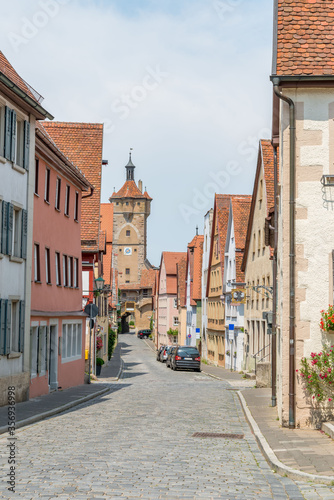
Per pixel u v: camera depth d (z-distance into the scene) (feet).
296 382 46.91
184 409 62.54
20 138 69.36
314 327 46.93
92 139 136.46
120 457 35.81
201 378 125.59
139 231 502.79
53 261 86.22
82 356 103.30
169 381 113.39
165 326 312.50
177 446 40.16
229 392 84.28
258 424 48.85
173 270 311.06
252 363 131.13
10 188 65.82
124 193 499.92
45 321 79.97
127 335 440.86
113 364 174.40
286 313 47.34
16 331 67.62
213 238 193.06
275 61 47.67
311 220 47.44
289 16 49.21
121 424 50.49
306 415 46.68
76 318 98.17
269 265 113.80
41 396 75.20
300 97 47.85
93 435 44.27
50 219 84.69
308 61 47.52
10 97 64.90
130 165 515.50
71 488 28.02
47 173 83.51
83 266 126.41
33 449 38.11
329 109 47.80
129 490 27.91
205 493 27.73
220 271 178.29
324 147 47.65
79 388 90.33
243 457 36.99
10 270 65.72
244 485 29.58
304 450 37.27
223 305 175.22
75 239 99.86
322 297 47.06
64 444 40.09
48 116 73.15
